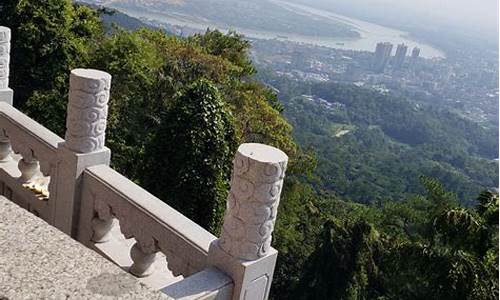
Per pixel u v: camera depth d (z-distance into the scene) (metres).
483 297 9.88
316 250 15.38
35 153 4.70
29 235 2.04
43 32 14.51
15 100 15.02
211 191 9.53
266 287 3.35
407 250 11.46
